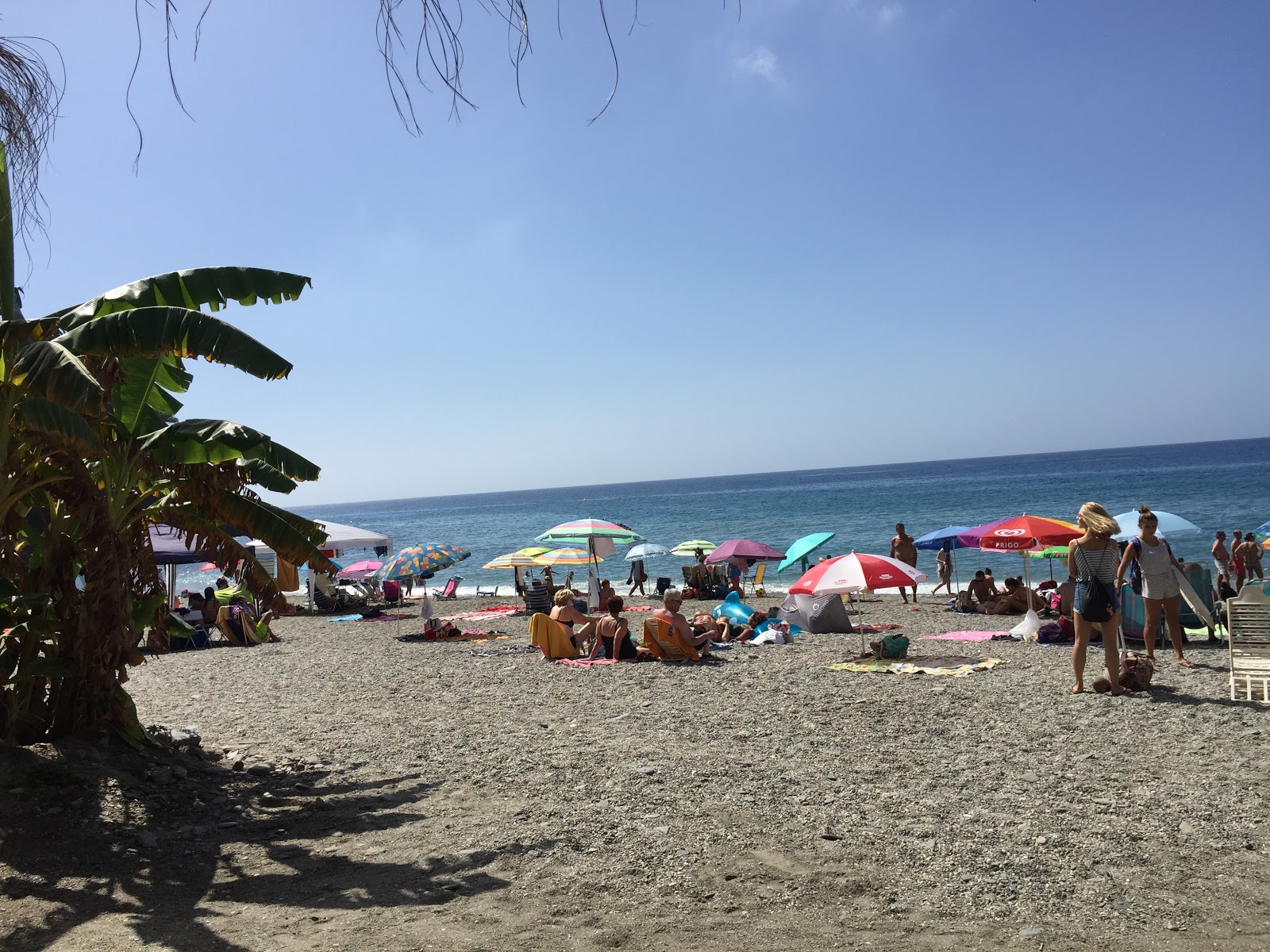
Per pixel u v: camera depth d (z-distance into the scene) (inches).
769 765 270.1
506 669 505.4
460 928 160.9
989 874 179.6
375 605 1027.3
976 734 300.7
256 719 380.2
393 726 354.9
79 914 168.4
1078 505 2844.5
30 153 173.9
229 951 151.9
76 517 255.6
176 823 226.7
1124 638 498.3
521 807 236.4
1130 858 185.2
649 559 1882.4
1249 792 225.6
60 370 201.6
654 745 301.9
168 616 317.1
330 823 227.3
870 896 171.5
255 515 284.8
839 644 554.3
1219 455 6889.8
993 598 719.1
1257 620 359.9
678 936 156.0
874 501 3722.9
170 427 266.7
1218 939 149.2
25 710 259.0
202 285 271.3
